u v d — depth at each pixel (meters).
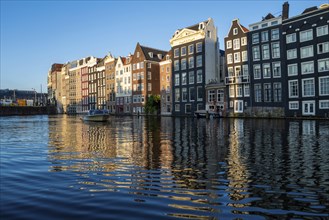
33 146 17.61
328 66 45.28
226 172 9.83
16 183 8.72
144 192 7.68
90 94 110.12
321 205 6.58
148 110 79.00
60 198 7.22
